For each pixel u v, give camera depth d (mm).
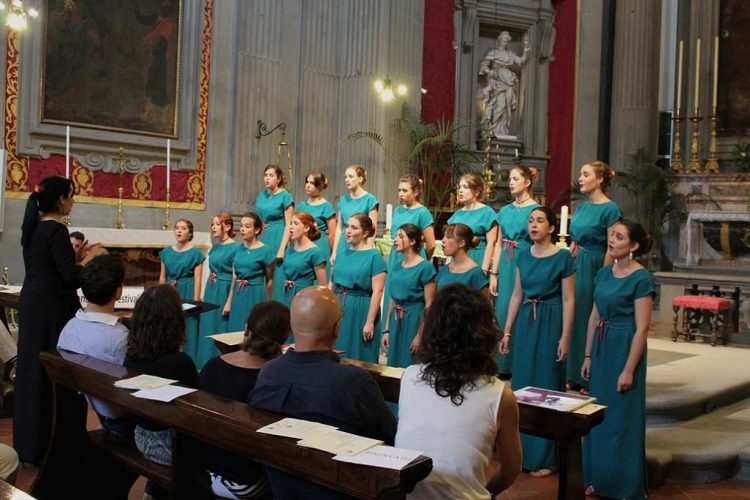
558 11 12922
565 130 12914
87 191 8586
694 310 8750
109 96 8680
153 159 9047
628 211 12023
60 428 3637
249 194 9609
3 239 8023
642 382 4133
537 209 4637
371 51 9992
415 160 10172
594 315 4324
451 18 11609
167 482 3158
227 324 6199
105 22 8617
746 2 11641
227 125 9555
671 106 12484
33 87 8164
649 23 12234
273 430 2387
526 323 4641
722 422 5473
